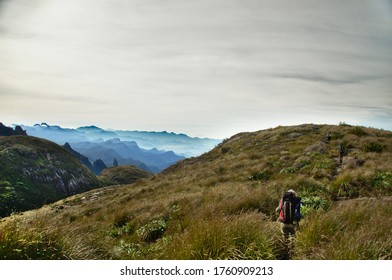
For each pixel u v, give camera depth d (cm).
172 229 1284
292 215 814
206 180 2538
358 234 700
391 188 1627
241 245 729
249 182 2167
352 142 3088
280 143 3838
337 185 1709
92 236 953
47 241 728
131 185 4253
